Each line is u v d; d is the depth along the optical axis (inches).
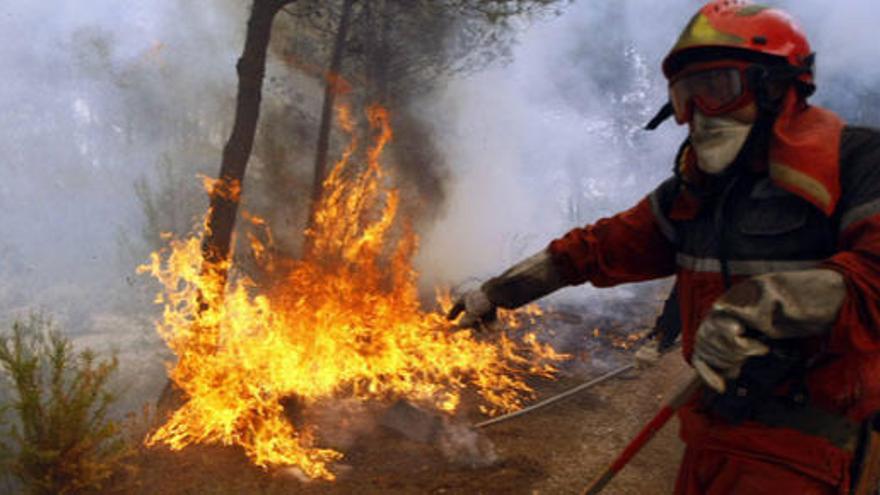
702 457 74.1
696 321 75.7
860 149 63.5
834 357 66.2
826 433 67.6
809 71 67.3
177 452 181.9
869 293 57.8
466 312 93.6
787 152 64.8
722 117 67.8
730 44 66.4
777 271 67.5
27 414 159.6
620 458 80.2
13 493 165.2
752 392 68.6
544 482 172.9
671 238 80.5
